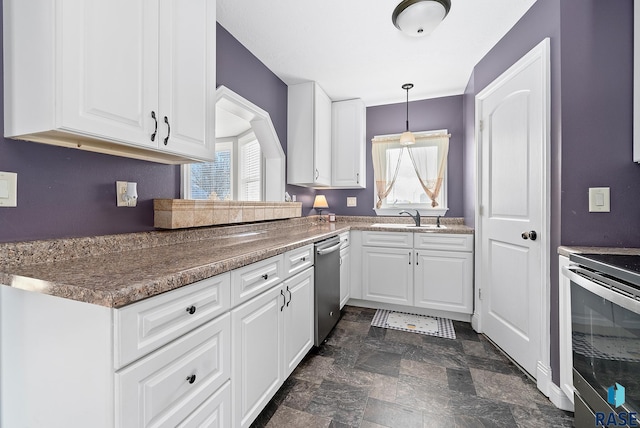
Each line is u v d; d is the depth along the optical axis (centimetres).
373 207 353
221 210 179
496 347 211
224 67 197
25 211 100
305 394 158
